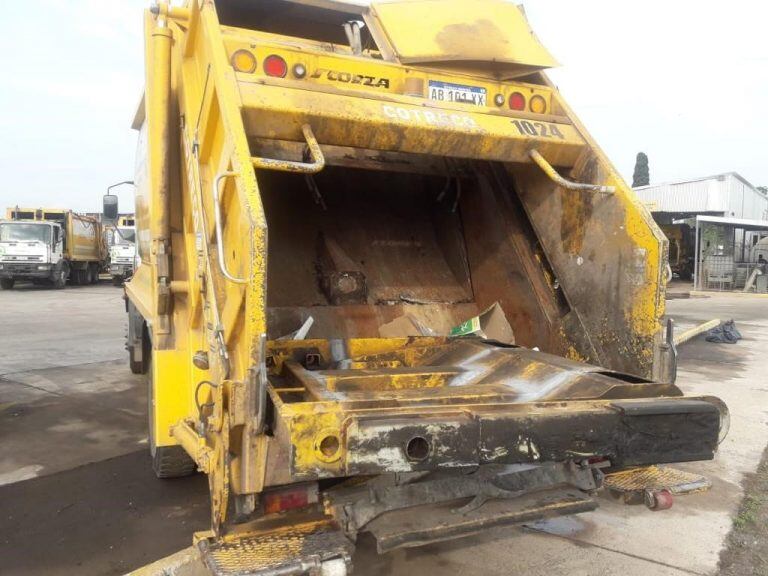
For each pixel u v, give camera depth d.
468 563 3.44
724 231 25.41
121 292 23.92
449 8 4.10
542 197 4.10
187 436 3.34
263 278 2.43
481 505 2.84
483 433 2.45
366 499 2.71
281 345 3.67
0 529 3.83
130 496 4.32
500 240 4.45
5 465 4.91
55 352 9.87
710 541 3.74
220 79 3.02
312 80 3.41
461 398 2.80
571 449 2.60
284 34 4.91
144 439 5.56
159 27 3.86
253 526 2.62
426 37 3.82
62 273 26.19
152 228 3.87
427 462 2.37
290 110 3.07
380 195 4.80
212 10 3.35
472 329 4.27
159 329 3.83
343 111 3.21
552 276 4.10
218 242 2.60
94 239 30.53
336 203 4.62
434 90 3.73
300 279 4.25
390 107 3.38
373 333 4.23
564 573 3.35
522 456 2.52
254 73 3.25
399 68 3.65
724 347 10.61
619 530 3.87
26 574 3.31
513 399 2.91
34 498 4.29
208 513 4.07
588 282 3.80
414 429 2.35
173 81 3.99
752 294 22.61
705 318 14.82
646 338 3.44
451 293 4.66
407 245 4.75
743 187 34.28
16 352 9.86
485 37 3.94
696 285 24.45
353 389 3.09
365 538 3.69
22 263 24.34
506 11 4.26
